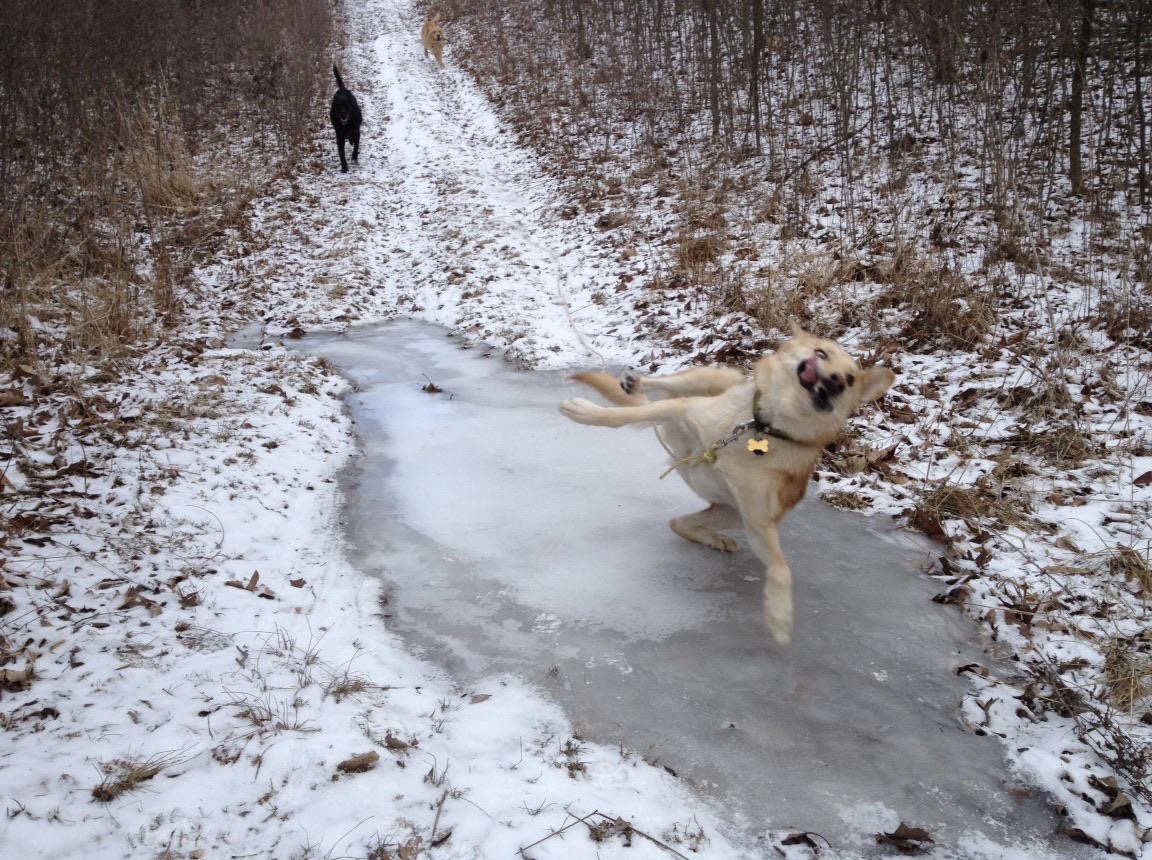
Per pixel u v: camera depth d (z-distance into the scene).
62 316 7.15
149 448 4.90
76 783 2.51
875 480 4.79
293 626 3.59
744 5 13.12
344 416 6.09
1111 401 5.29
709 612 3.72
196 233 10.70
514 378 6.79
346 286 9.41
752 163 11.08
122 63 14.56
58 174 10.66
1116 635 3.37
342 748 2.77
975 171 9.18
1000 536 4.13
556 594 3.88
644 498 4.78
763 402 3.46
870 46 12.52
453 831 2.45
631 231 9.80
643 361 6.88
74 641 3.25
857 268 7.55
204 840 2.36
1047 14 8.84
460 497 4.84
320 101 18.33
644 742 2.96
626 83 16.22
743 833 2.58
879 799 2.72
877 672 3.33
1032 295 6.69
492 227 11.01
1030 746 2.92
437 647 3.54
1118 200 8.14
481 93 19.59
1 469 4.46
